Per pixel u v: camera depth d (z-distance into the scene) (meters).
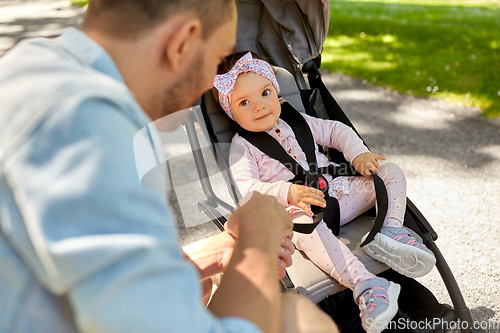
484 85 4.51
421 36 6.80
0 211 0.61
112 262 0.56
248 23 2.33
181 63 0.78
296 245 1.68
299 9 2.24
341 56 6.08
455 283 1.60
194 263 1.30
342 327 1.67
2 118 0.61
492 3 10.88
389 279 1.80
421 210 2.68
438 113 4.08
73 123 0.59
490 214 2.61
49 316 0.66
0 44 6.96
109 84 0.67
